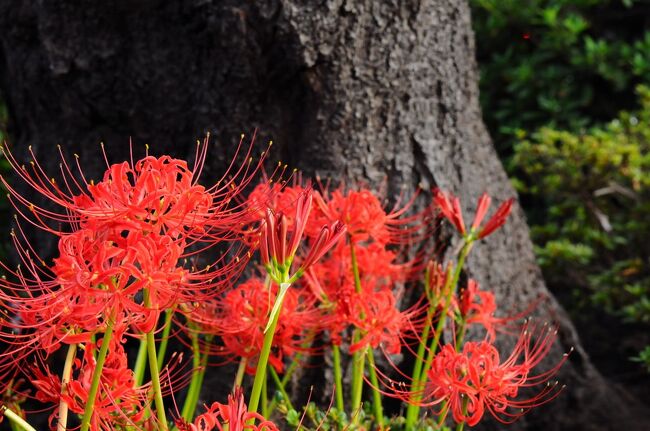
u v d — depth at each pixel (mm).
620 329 5367
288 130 3430
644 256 5188
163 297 1916
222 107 3385
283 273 1944
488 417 3850
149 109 3510
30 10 3582
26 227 3912
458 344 2768
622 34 7125
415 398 2756
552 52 6855
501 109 7051
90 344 2061
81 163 3645
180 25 3406
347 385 3387
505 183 3990
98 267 1784
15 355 3143
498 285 3820
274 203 2539
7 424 3994
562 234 5418
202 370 2760
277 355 3111
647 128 5473
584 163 5191
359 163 3439
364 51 3387
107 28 3484
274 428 1862
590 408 4105
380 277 3186
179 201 1854
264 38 3295
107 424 2152
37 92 3691
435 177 3561
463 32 3689
